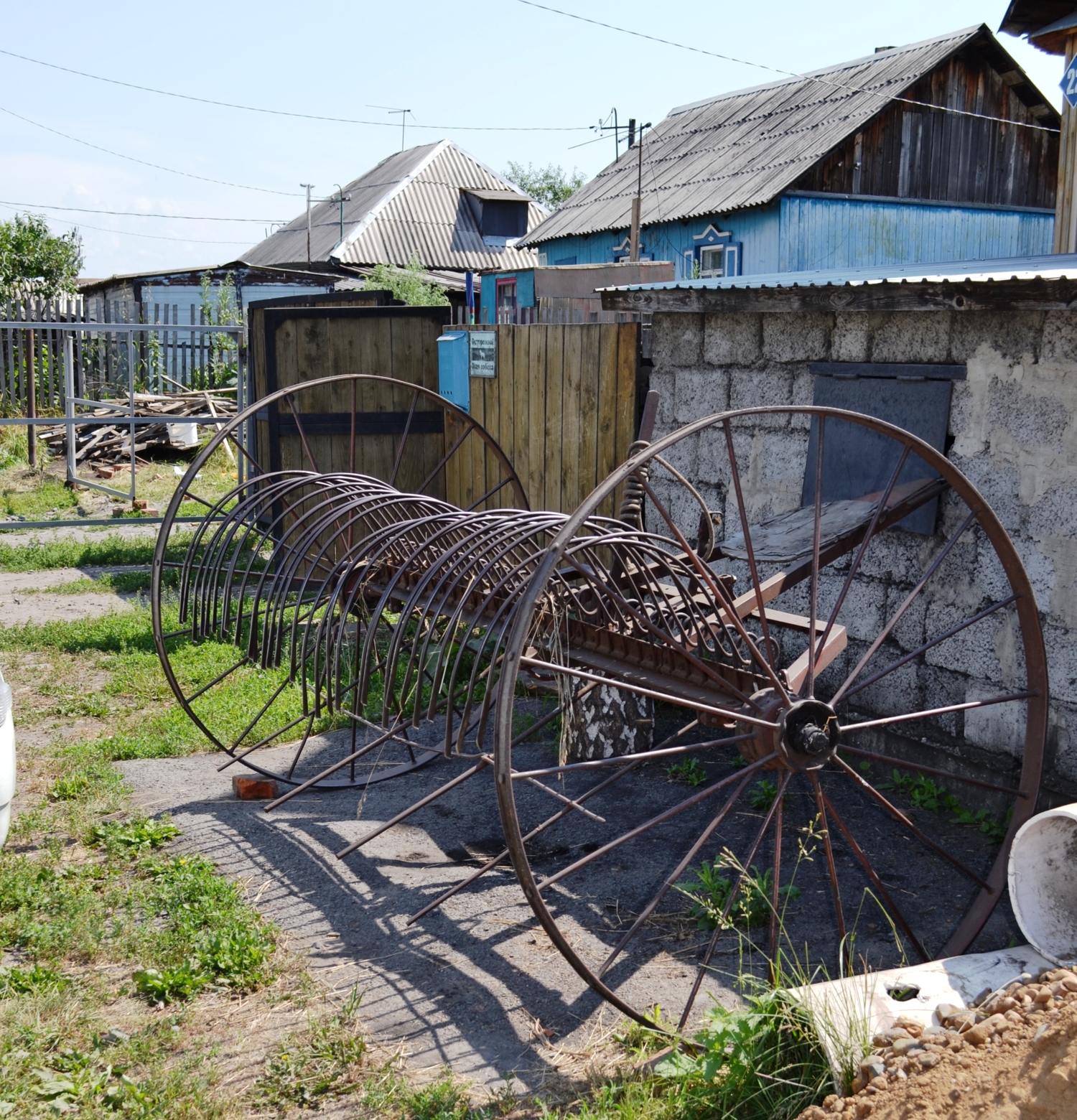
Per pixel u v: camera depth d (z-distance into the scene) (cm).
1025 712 522
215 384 2022
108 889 474
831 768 611
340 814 572
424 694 703
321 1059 357
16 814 545
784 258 1889
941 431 553
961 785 558
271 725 684
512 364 906
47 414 1773
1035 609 436
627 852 521
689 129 2492
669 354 740
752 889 459
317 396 1013
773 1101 319
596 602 476
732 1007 387
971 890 474
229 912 453
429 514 522
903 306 539
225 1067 355
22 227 3144
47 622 916
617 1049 366
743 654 583
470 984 407
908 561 580
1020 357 514
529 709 715
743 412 380
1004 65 2036
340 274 3472
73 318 1845
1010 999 321
